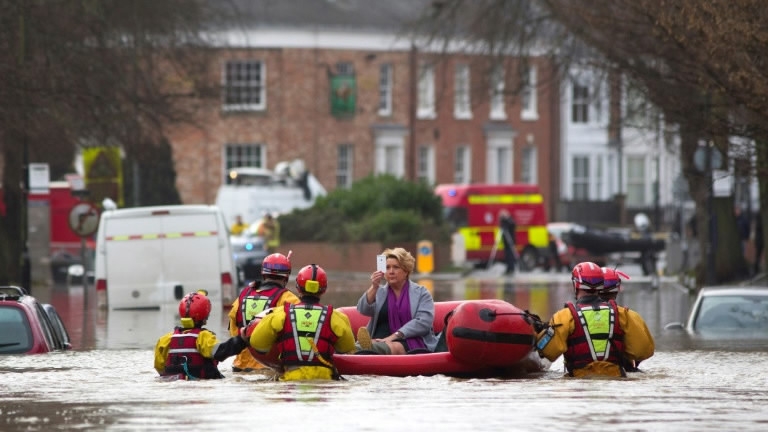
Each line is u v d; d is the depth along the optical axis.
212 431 25.45
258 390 32.41
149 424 26.39
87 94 93.56
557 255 142.25
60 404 29.86
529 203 149.00
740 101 61.12
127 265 72.94
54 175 145.00
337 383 34.03
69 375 37.06
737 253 94.50
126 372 38.00
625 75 75.94
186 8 106.19
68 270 121.12
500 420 26.91
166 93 109.00
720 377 36.25
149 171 148.00
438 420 26.84
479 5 105.06
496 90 106.00
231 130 182.12
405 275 38.81
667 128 81.31
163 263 73.19
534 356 37.44
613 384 34.22
